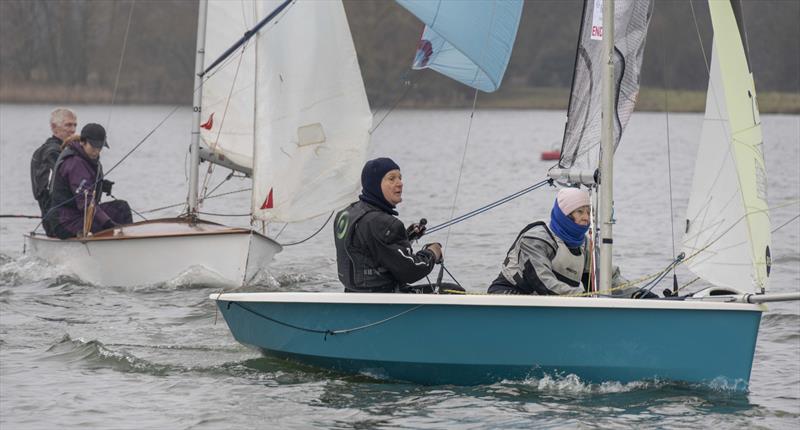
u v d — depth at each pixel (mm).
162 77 189250
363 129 41219
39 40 190000
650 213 63969
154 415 22078
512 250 24078
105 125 158250
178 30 188000
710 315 22438
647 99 129625
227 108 42125
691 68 128125
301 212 40719
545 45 181500
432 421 21297
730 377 22766
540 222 23906
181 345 27922
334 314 23797
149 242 36938
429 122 175000
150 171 95000
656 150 127000
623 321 22547
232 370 25375
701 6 86688
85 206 38188
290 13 40281
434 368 23469
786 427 21109
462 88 182000
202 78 42031
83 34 189000
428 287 24844
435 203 69750
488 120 179625
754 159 22203
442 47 26969
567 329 22719
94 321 31281
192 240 36750
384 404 22484
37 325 30672
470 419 21359
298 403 22641
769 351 28250
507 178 90562
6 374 25234
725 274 22406
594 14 24266
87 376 25062
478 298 22594
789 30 108562
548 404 22281
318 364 24875
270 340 25281
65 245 38500
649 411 21859
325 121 40719
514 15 26328
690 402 22453
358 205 24047
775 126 147375
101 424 21578
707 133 22688
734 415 21750
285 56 40375
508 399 22641
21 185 80812
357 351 23922
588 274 24016
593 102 24328
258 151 40375
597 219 23812
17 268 39688
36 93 189500
